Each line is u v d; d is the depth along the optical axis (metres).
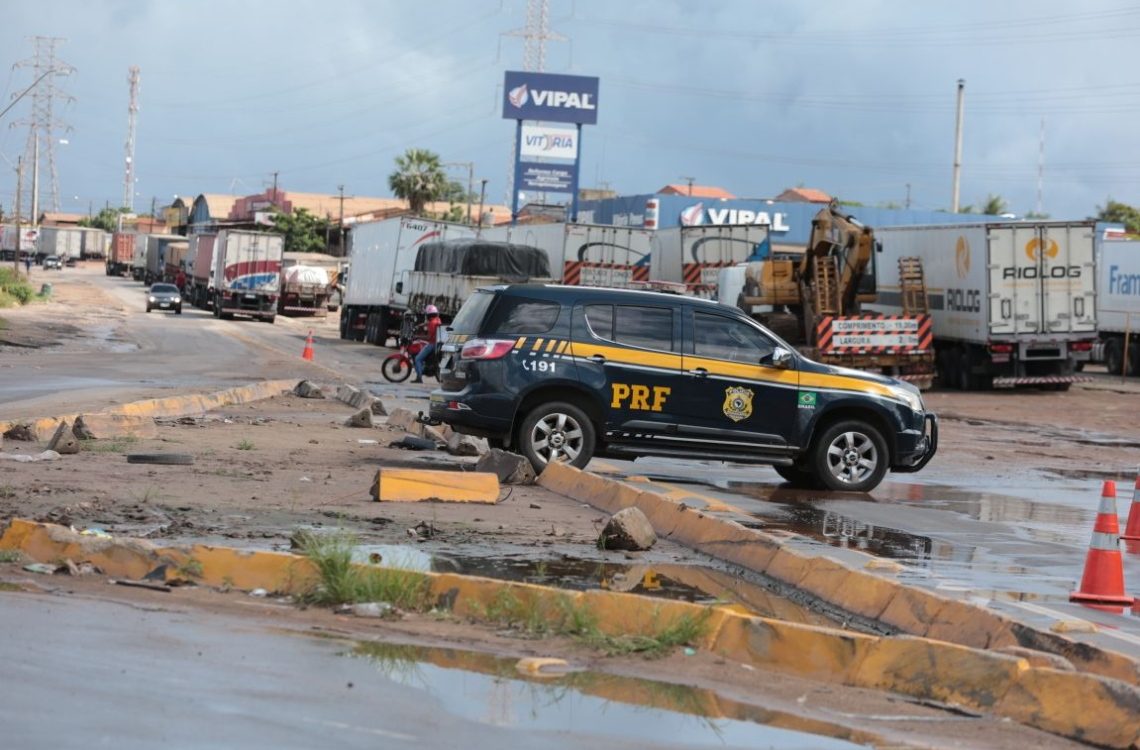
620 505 12.66
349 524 11.06
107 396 24.53
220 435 18.03
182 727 5.40
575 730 5.77
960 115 79.69
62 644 6.68
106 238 176.50
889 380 15.98
